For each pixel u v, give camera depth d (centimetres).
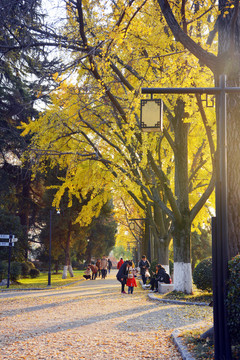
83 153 2303
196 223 3112
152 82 1370
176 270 2139
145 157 1934
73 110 1859
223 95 813
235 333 748
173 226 2158
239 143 879
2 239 4297
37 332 1192
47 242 5491
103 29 1366
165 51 1545
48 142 2058
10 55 1602
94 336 1112
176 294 2069
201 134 2217
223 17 930
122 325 1288
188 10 1227
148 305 1809
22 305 2025
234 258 767
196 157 2419
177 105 2008
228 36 917
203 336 955
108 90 1570
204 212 2983
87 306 1878
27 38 1388
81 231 5259
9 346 1004
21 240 4509
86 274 4909
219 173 809
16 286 3734
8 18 1339
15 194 4578
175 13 1295
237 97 891
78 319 1454
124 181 2380
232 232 857
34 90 1273
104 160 2181
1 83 3578
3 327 1305
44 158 2088
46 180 4731
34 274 5488
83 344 1012
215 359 766
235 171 873
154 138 2031
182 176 2141
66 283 4144
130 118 1459
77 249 6438
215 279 787
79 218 3017
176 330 1095
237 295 727
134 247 8244
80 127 2194
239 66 904
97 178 2598
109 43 1278
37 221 5756
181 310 1580
